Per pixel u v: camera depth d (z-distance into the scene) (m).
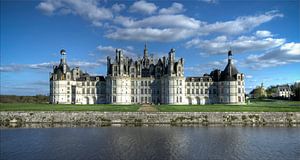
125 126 98.12
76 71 195.12
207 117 108.44
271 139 73.88
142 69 198.38
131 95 191.12
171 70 182.38
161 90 188.00
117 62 186.62
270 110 113.38
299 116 108.94
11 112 107.88
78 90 191.50
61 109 114.81
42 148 63.84
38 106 131.12
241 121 107.56
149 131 86.62
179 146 65.44
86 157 56.38
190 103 190.50
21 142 70.25
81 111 109.62
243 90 184.12
